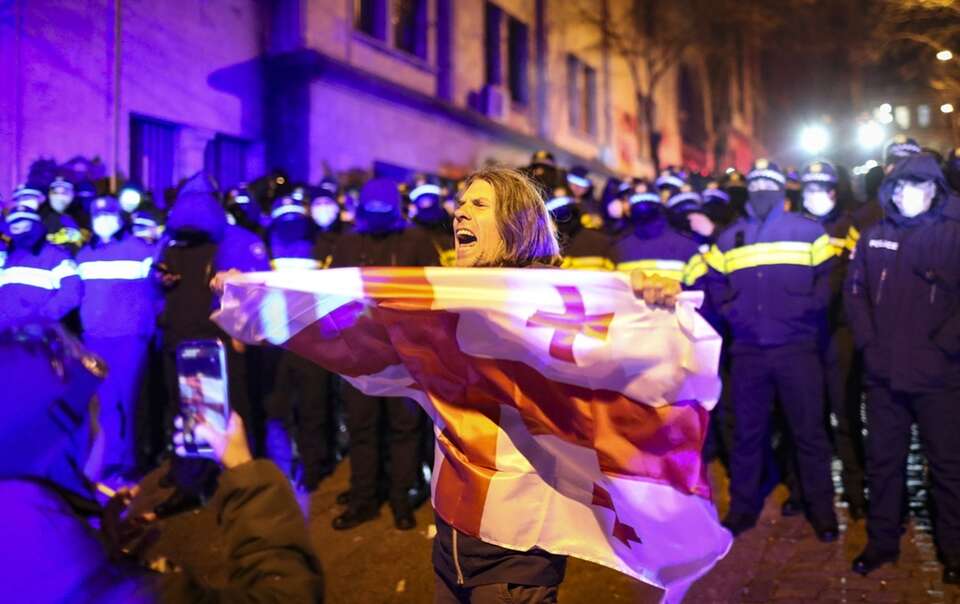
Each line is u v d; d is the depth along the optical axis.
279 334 2.38
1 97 8.98
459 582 2.18
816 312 4.53
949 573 3.95
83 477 1.42
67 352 1.31
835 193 5.44
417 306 2.25
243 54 12.74
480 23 19.00
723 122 35.38
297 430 6.31
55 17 9.51
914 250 3.98
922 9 12.20
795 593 3.88
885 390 4.11
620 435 2.16
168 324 5.39
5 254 5.87
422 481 5.70
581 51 24.38
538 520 2.14
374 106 14.97
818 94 26.67
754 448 4.71
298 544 1.39
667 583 2.24
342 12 14.06
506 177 2.39
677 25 25.61
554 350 2.17
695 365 2.14
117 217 6.06
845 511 5.06
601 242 5.50
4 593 1.20
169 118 11.30
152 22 10.95
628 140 27.75
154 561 1.42
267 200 9.09
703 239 6.48
